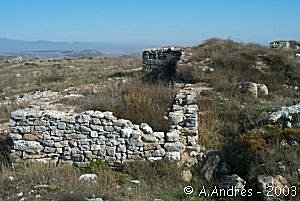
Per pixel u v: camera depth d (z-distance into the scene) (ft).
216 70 64.18
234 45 79.82
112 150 33.14
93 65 134.82
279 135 32.12
